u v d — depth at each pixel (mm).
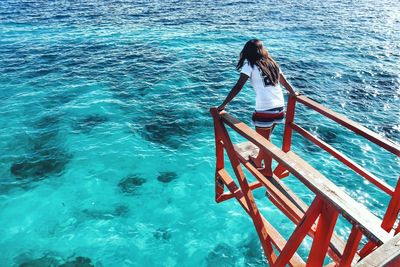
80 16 30391
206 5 35281
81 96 16438
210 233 9195
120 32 26109
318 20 30062
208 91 17078
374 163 11836
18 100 15898
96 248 8742
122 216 9727
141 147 12734
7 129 13664
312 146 12805
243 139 13312
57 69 19406
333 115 4562
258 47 4676
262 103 4816
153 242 8922
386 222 4211
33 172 11359
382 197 10336
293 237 3723
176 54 21891
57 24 27875
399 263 2125
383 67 19844
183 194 10531
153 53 21984
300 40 24625
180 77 18547
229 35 25703
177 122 14391
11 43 23234
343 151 12523
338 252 4562
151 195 10492
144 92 16891
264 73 4684
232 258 8547
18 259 8414
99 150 12500
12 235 9055
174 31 26500
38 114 14820
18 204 10047
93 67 19734
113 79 18266
